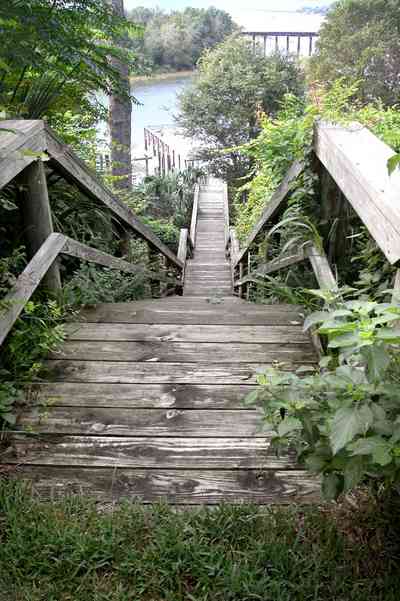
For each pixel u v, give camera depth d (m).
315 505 1.81
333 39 12.75
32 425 2.24
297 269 3.90
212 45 20.44
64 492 1.92
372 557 1.59
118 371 2.61
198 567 1.55
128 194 8.73
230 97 14.67
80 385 2.50
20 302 2.41
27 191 2.98
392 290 1.69
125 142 10.41
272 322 3.11
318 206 3.37
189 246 10.73
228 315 3.21
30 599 1.46
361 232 3.12
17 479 1.91
